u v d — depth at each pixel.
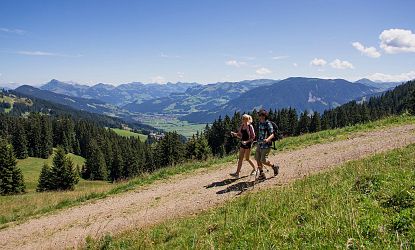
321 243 5.97
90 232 11.88
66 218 13.88
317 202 8.66
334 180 10.75
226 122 100.44
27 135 157.88
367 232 6.02
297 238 6.52
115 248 9.55
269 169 15.34
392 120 24.50
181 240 8.59
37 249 11.20
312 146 19.56
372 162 12.83
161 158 99.56
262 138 13.38
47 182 80.06
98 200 15.84
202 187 14.62
